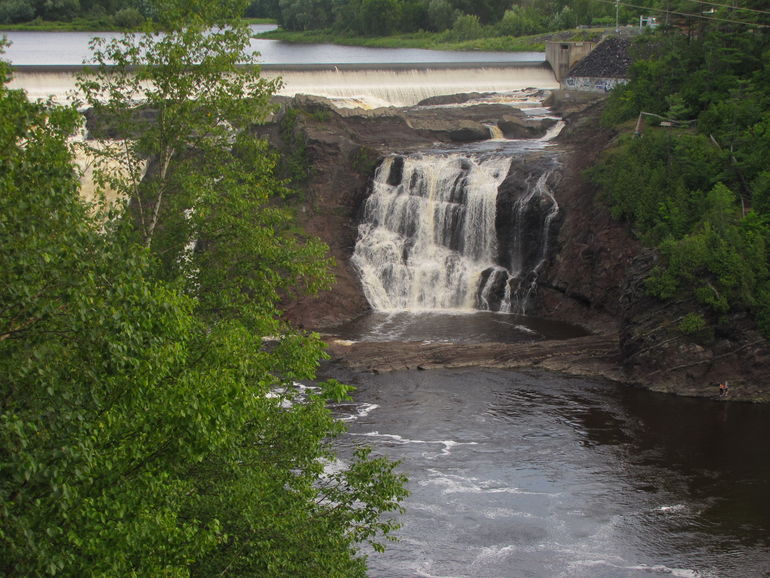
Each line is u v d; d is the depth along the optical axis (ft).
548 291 253.65
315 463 89.61
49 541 57.11
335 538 84.02
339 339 226.38
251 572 77.00
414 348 215.31
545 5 606.14
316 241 121.29
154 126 121.08
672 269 196.24
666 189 231.50
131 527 60.59
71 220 61.93
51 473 55.67
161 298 66.54
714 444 163.63
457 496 142.41
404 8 636.07
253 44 643.04
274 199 283.18
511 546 127.95
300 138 292.61
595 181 249.96
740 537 130.31
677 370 191.72
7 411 53.93
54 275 59.26
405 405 182.50
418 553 125.80
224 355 79.10
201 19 117.29
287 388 102.68
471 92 369.71
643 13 479.00
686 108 275.59
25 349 57.06
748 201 221.87
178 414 64.39
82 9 598.75
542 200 258.98
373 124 312.91
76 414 57.52
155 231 116.47
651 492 144.46
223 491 77.77
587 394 189.26
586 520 135.44
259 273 114.01
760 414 178.09
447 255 272.31
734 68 283.79
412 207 274.98
